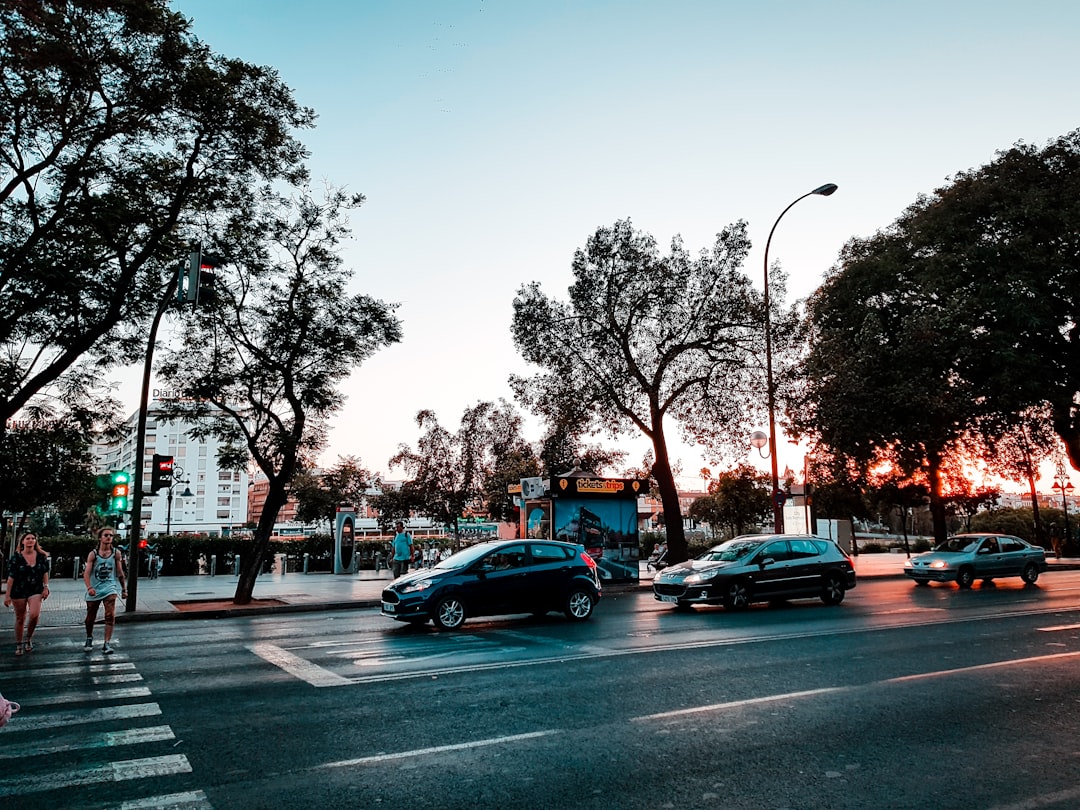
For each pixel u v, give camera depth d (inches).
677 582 617.0
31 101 516.1
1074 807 177.2
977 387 1029.2
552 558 549.3
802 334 989.2
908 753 220.7
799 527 1280.8
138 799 183.5
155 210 607.2
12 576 416.8
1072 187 937.5
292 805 179.6
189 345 698.2
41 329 588.7
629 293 983.0
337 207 718.5
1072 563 1341.0
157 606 671.1
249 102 612.4
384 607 508.7
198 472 5226.4
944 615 565.9
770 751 222.5
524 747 226.5
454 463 1534.2
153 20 529.0
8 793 187.3
